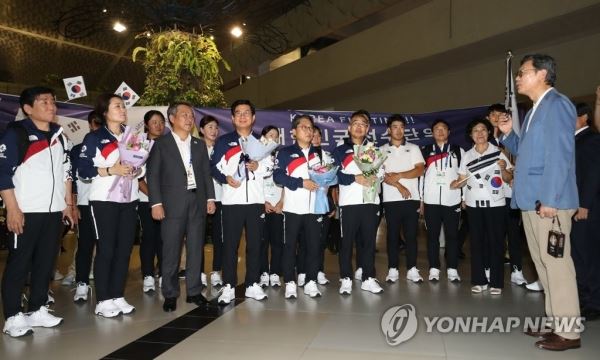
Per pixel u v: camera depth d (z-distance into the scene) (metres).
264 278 4.56
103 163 3.50
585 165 3.28
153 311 3.63
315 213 4.04
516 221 4.52
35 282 3.27
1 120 5.44
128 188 3.54
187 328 3.16
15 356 2.67
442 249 7.43
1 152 3.00
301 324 3.22
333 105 13.63
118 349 2.76
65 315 3.55
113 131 3.63
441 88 10.50
